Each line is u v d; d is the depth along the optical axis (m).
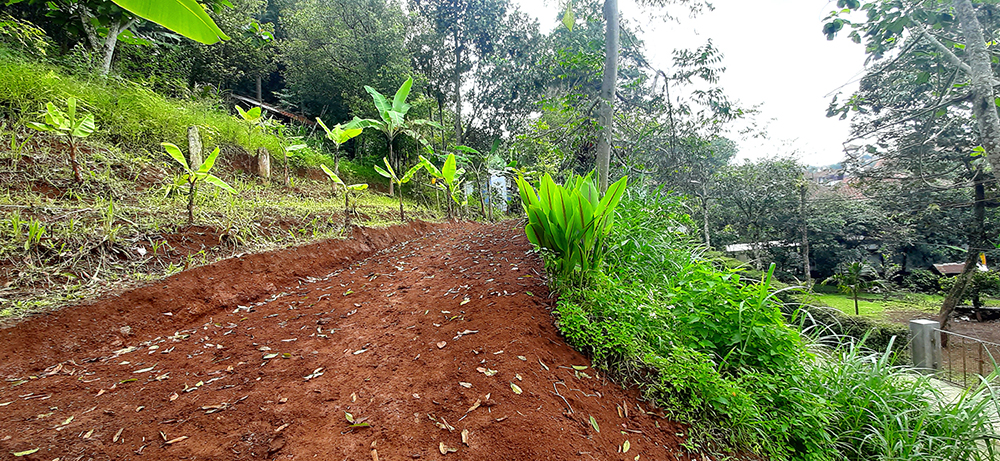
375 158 10.34
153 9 0.84
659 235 3.55
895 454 1.86
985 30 5.75
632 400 1.75
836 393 2.10
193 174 2.78
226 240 2.96
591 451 1.34
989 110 4.43
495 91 12.90
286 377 1.63
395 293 2.69
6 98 3.28
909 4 4.56
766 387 1.87
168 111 4.77
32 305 1.78
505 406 1.44
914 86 7.06
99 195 3.07
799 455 1.77
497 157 8.51
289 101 11.60
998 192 6.82
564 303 2.09
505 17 12.38
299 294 2.69
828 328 2.65
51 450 1.12
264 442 1.22
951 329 7.96
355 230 4.11
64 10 4.46
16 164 2.85
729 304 2.13
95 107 3.90
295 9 11.13
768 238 13.93
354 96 9.78
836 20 4.44
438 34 11.81
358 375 1.64
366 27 10.04
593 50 5.21
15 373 1.48
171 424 1.29
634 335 1.92
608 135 4.21
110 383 1.53
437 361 1.72
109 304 1.95
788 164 12.38
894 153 7.38
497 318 2.05
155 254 2.48
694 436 1.65
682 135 6.24
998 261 9.00
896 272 12.51
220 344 1.94
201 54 8.44
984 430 1.91
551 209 2.23
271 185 5.49
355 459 1.16
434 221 6.53
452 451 1.22
